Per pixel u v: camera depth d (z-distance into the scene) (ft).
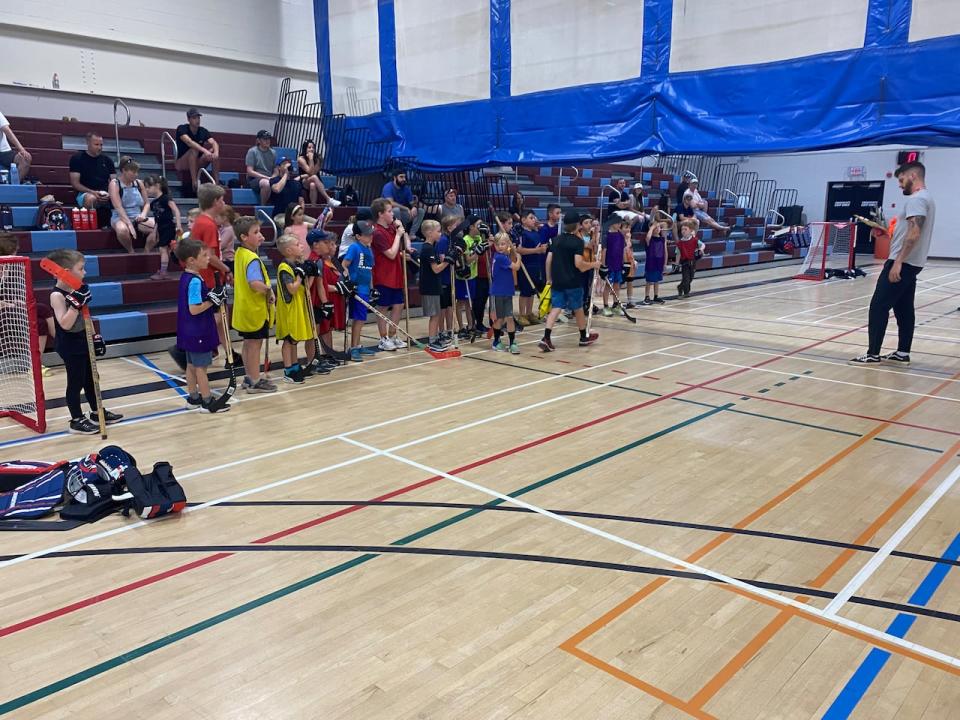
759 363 25.40
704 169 75.66
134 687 8.39
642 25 26.89
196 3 41.42
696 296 43.55
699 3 25.50
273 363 25.17
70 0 36.73
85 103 38.06
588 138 28.94
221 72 43.06
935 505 13.53
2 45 34.99
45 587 10.68
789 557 11.53
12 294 18.37
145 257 29.30
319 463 15.64
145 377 23.32
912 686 8.44
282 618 9.81
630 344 28.76
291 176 36.60
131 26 39.01
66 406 19.95
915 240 23.47
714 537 12.21
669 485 14.44
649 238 39.27
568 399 20.66
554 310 26.96
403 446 16.72
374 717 7.88
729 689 8.36
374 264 26.45
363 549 11.79
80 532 12.50
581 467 15.39
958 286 48.88
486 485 14.42
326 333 24.85
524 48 30.37
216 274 21.49
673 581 10.78
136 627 9.62
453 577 10.89
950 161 66.95
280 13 45.11
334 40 38.42
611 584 10.68
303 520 12.88
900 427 18.20
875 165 70.28
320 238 23.36
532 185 53.26
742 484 14.49
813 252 55.72
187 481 14.66
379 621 9.74
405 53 34.91
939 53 21.39
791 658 8.94
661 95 26.76
